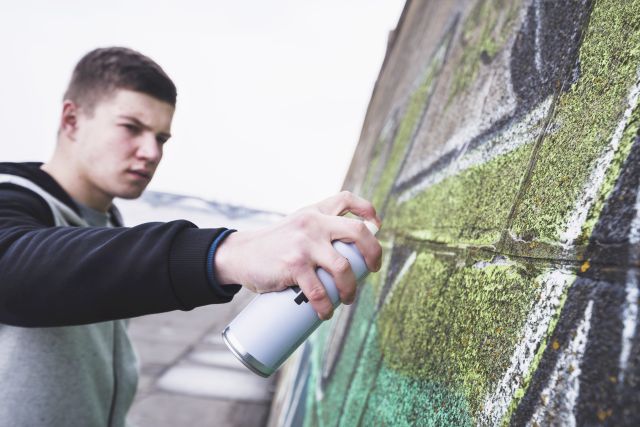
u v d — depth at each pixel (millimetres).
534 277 590
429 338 849
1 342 1042
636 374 379
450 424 642
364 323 1438
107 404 1314
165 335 7559
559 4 854
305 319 701
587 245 510
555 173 646
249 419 4613
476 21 1521
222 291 657
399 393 886
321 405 1706
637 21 586
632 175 486
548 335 512
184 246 645
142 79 1299
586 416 412
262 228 683
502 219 750
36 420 1051
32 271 681
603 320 440
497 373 579
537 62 862
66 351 1123
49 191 1146
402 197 1632
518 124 847
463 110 1253
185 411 4676
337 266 630
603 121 579
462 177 1046
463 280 805
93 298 654
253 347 696
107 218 1444
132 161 1327
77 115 1323
